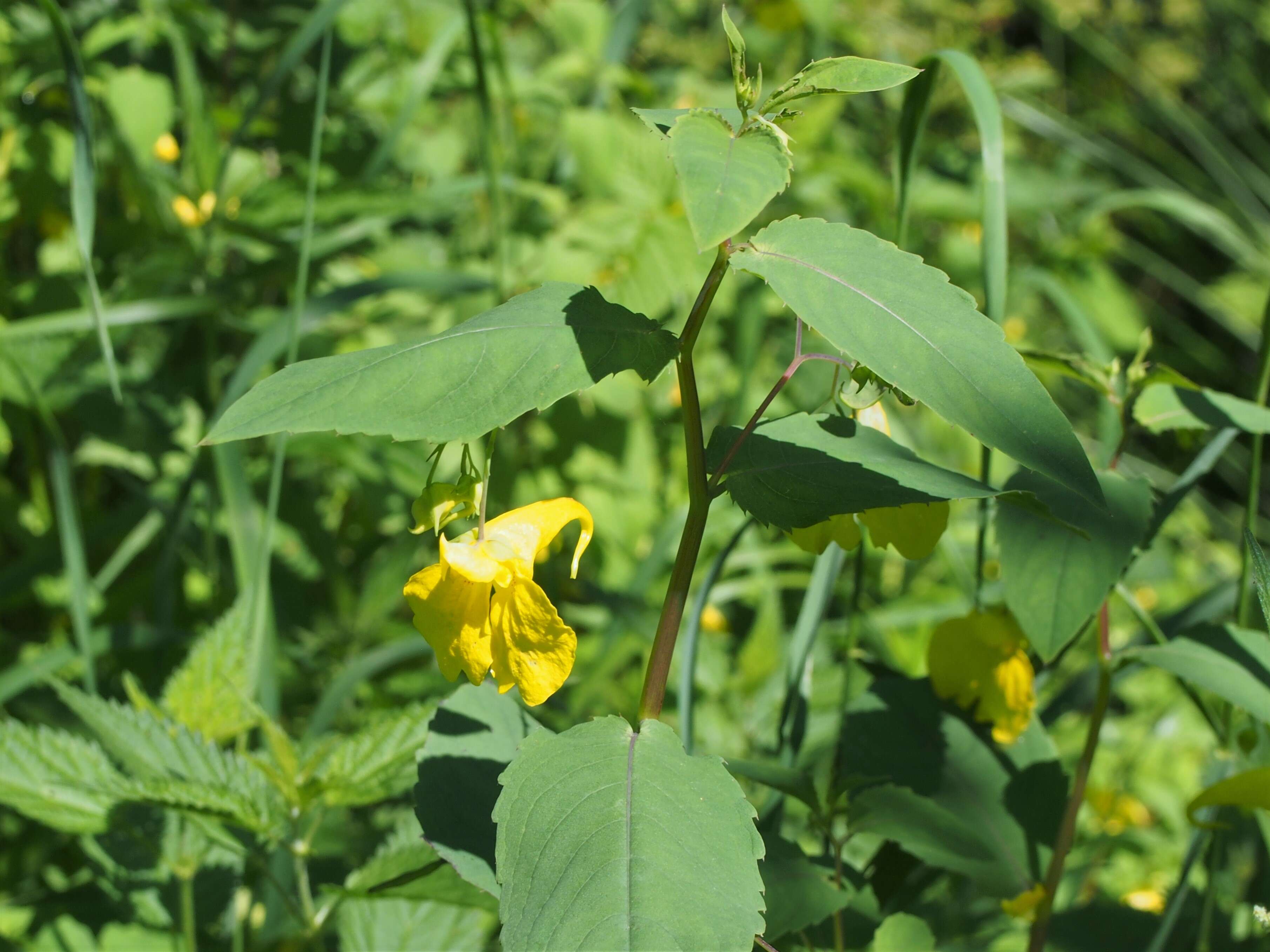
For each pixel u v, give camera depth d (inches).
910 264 17.6
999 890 21.0
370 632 29.7
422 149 39.6
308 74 37.4
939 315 17.3
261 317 32.5
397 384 17.3
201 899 22.6
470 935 21.7
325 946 23.4
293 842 21.0
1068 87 82.2
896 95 51.6
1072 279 58.6
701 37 52.0
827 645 33.0
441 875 20.0
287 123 35.3
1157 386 21.3
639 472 35.0
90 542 30.8
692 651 22.8
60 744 20.9
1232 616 32.4
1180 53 80.1
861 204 48.6
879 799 20.7
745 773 20.5
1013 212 54.4
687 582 18.3
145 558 33.8
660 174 32.8
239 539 25.3
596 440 34.6
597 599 30.0
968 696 21.4
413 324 35.3
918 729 21.8
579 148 32.6
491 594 17.8
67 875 26.2
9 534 32.9
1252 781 19.6
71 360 29.0
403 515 31.2
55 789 20.7
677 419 39.9
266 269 30.9
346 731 27.5
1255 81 86.2
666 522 31.4
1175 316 87.5
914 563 40.4
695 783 17.4
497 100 38.0
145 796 19.8
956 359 17.2
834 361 18.6
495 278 31.7
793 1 45.1
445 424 17.2
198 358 35.1
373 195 29.1
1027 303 60.2
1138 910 23.9
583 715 27.7
